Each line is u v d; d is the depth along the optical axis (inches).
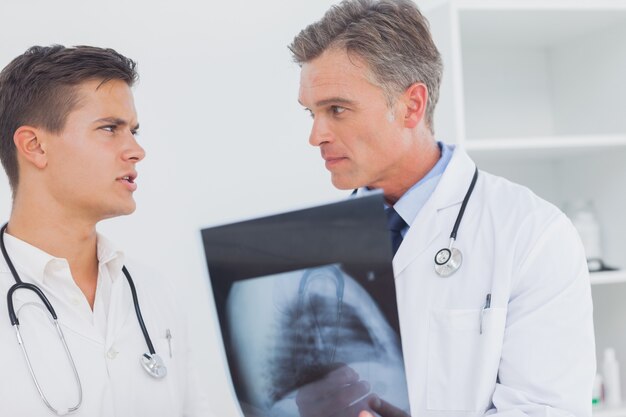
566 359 50.4
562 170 103.1
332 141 55.1
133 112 55.2
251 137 100.4
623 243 94.1
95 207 53.5
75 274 55.6
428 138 57.6
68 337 53.1
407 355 53.3
